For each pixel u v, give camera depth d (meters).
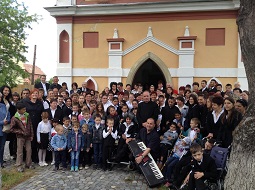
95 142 6.99
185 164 5.63
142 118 6.90
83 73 12.80
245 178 3.80
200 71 11.73
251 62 4.01
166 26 12.02
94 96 9.14
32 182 5.95
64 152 6.86
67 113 7.54
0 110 6.67
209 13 11.64
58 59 12.92
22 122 6.75
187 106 7.39
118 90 9.76
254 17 3.98
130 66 12.38
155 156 6.27
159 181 5.71
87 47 12.78
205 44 11.71
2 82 18.19
